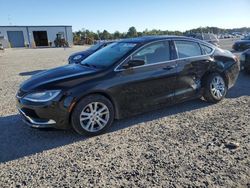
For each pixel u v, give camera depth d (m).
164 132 4.43
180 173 3.14
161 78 5.02
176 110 5.58
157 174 3.14
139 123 4.90
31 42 52.12
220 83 5.95
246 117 4.99
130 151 3.78
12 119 5.30
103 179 3.09
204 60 5.67
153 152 3.71
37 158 3.68
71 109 4.16
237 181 2.94
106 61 4.79
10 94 7.52
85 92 4.18
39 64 16.50
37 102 4.10
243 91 7.05
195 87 5.60
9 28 50.91
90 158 3.62
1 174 3.29
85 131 4.29
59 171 3.31
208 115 5.20
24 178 3.18
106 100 4.41
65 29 55.03
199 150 3.71
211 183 2.92
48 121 4.14
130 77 4.63
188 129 4.52
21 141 4.25
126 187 2.92
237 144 3.79
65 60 18.83
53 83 4.19
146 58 4.89
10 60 20.48
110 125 4.54
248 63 9.20
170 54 5.21
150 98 4.96
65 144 4.11
